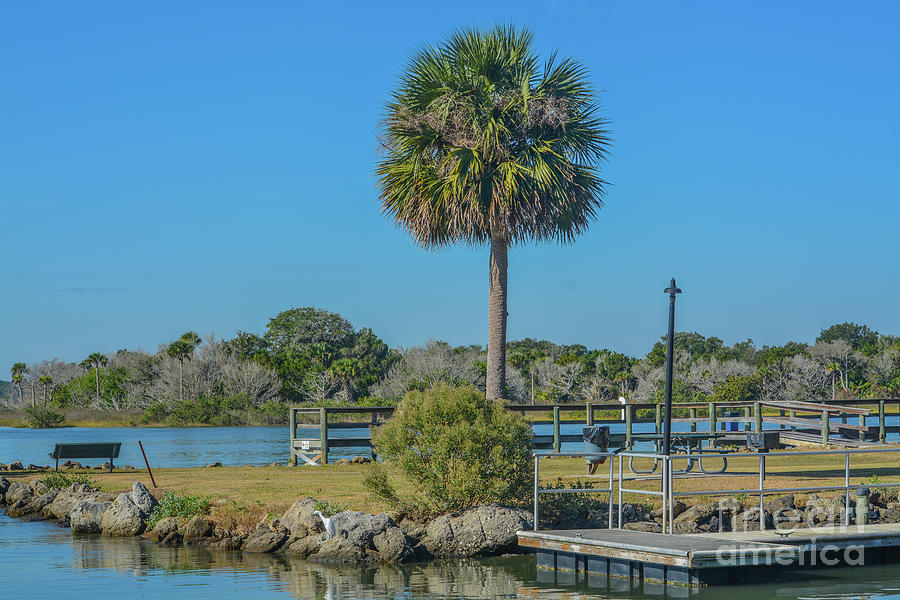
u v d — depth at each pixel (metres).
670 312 27.30
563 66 53.06
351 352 193.12
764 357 181.62
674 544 24.47
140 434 107.94
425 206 51.75
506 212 51.03
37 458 63.25
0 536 32.50
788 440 51.22
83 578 25.16
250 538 29.39
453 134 52.47
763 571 24.56
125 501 33.22
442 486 30.06
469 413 30.89
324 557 27.64
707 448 48.34
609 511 28.91
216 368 164.50
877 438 53.41
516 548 29.00
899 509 31.17
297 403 161.12
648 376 167.38
